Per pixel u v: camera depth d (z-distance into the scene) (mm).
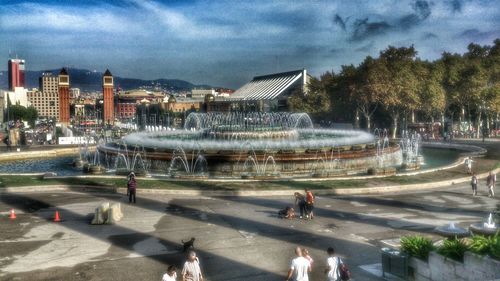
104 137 105938
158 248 23016
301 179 44125
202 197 36375
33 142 96500
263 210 31625
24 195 36969
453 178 44719
